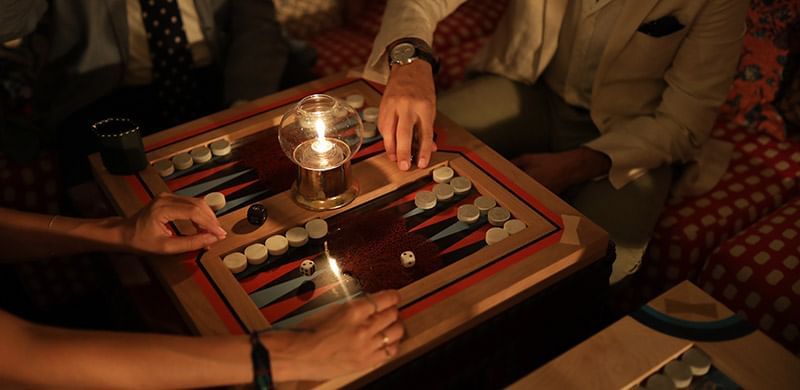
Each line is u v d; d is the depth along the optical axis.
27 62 1.85
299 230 1.24
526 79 1.86
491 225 1.27
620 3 1.60
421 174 1.37
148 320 1.25
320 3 2.41
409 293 1.12
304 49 2.12
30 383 0.98
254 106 1.56
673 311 1.12
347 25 2.50
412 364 1.08
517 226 1.24
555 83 1.84
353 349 1.00
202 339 1.00
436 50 2.37
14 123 1.81
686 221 1.66
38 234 1.24
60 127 1.82
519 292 1.16
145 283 1.31
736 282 1.55
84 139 1.78
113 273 1.38
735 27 1.55
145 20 1.84
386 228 1.26
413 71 1.47
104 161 1.36
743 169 1.81
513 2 1.78
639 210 1.59
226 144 1.44
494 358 1.23
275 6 2.11
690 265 1.66
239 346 0.99
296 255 1.22
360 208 1.31
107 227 1.22
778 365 1.05
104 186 1.37
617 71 1.66
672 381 1.04
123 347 0.98
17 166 1.85
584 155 1.62
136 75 1.90
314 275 1.18
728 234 1.68
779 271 1.51
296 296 1.14
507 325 1.19
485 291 1.12
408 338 1.05
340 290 1.15
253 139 1.49
